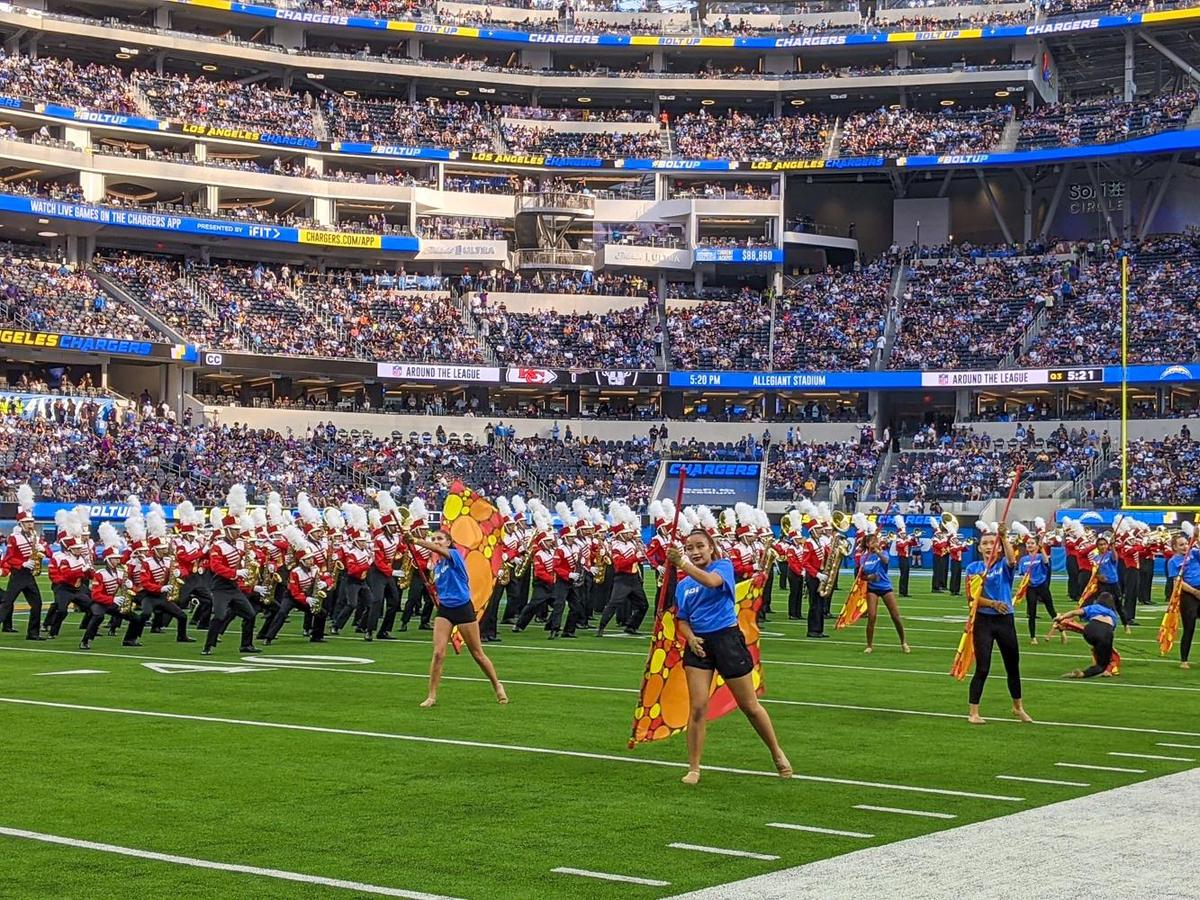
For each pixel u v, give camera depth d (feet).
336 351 190.08
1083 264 204.64
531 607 81.20
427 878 26.25
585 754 39.60
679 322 205.98
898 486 182.60
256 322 189.16
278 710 47.78
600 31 226.17
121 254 200.44
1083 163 208.44
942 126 215.10
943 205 221.46
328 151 207.00
